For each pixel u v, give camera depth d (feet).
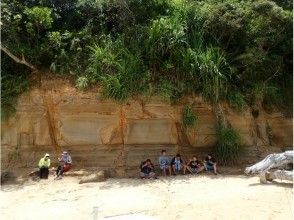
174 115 51.16
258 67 52.95
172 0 54.08
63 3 54.54
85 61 50.80
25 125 50.55
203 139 51.55
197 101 51.19
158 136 50.75
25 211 34.78
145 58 50.96
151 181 44.14
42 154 50.60
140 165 47.65
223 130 50.19
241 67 52.85
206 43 52.75
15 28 49.78
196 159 48.14
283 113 55.11
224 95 51.49
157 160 50.08
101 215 31.71
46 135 50.80
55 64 50.55
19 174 48.37
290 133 55.11
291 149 53.98
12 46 49.73
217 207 31.91
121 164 49.34
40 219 32.09
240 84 53.36
